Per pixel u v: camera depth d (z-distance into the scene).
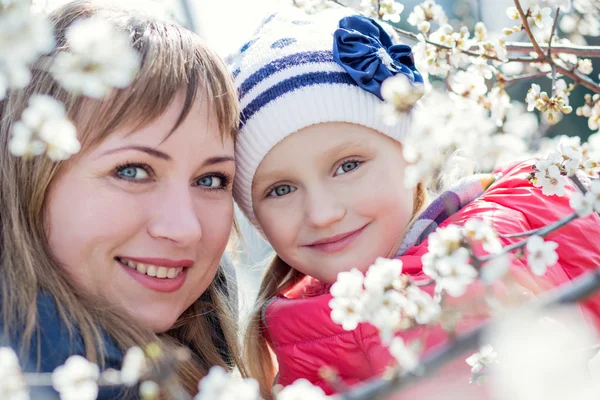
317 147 1.74
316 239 1.79
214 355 1.81
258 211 1.87
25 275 1.40
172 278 1.54
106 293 1.47
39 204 1.43
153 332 1.51
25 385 0.89
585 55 1.75
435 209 1.80
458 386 1.29
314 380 1.75
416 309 0.96
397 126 1.77
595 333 1.53
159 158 1.46
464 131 1.02
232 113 1.62
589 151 1.34
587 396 0.84
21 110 1.44
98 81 0.87
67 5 1.54
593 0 2.08
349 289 1.02
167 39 1.53
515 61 1.65
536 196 1.74
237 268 2.16
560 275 1.60
